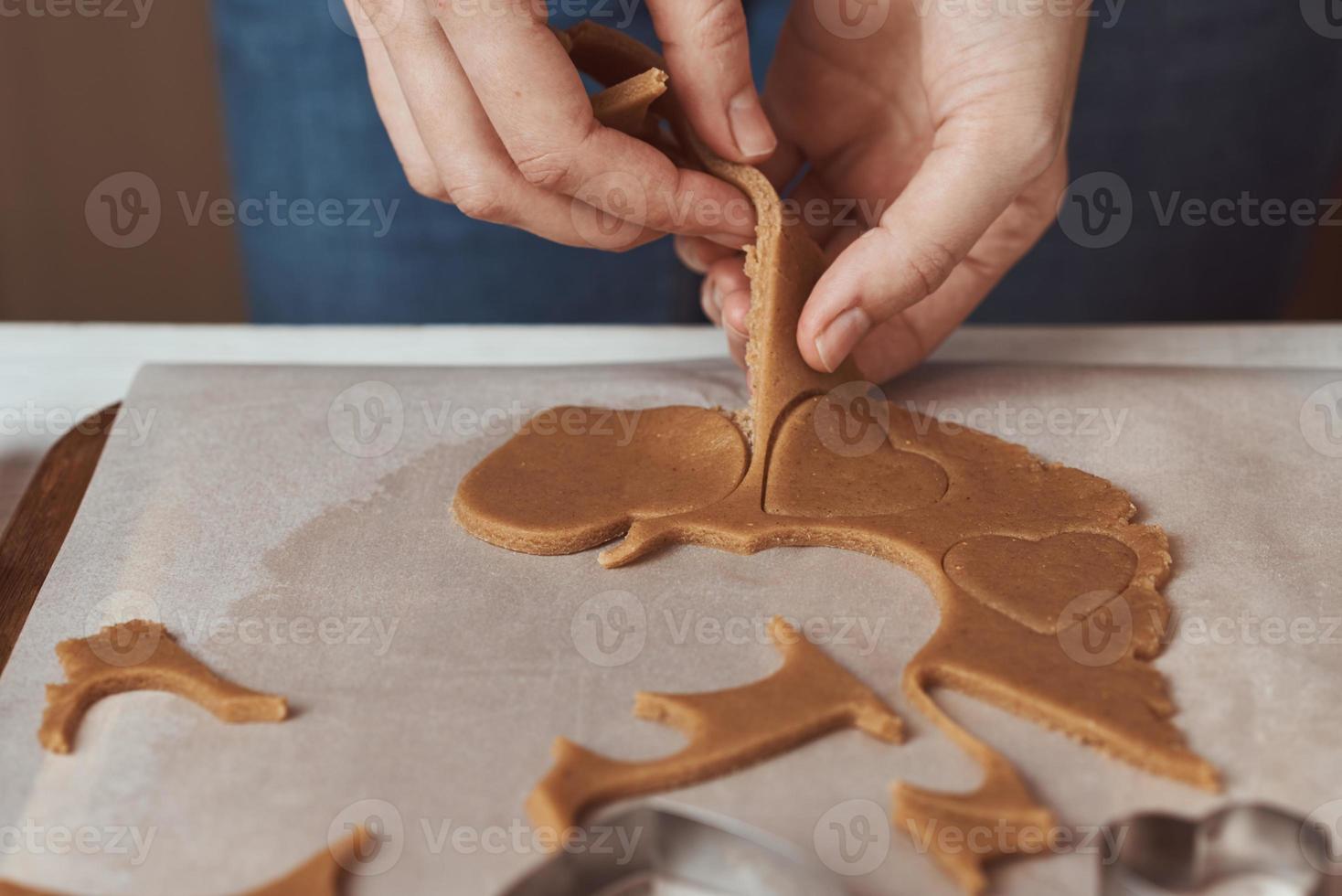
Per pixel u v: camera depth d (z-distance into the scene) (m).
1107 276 0.82
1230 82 0.76
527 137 0.51
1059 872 0.42
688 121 0.54
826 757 0.45
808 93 0.60
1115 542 0.51
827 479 0.53
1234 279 0.82
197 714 0.46
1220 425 0.57
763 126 0.54
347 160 0.73
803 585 0.50
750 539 0.51
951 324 0.60
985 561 0.50
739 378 0.60
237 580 0.51
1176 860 0.42
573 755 0.44
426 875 0.42
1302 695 0.46
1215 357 0.62
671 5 0.51
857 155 0.62
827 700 0.46
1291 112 0.77
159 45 0.92
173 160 0.96
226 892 0.42
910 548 0.51
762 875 0.42
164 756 0.45
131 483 0.54
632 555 0.51
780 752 0.45
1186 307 0.83
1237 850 0.42
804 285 0.54
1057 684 0.46
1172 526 0.52
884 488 0.53
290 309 0.77
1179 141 0.78
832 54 0.59
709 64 0.52
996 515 0.52
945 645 0.47
